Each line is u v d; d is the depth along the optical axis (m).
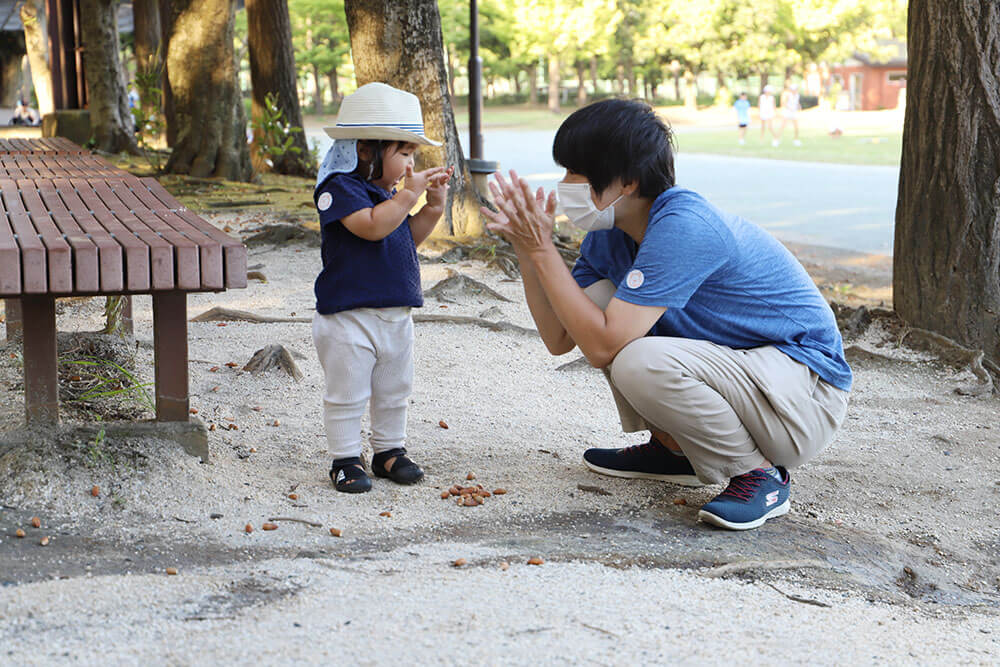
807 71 67.38
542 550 3.16
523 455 4.20
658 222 3.40
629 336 3.40
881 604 3.03
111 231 3.57
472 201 9.65
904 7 61.38
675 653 2.43
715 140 39.38
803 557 3.32
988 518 3.90
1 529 3.05
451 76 57.91
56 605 2.52
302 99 68.94
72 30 19.50
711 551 3.27
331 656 2.30
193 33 14.02
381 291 3.54
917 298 6.13
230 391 4.88
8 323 5.04
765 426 3.48
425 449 4.20
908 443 4.71
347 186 3.47
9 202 4.42
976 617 3.04
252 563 2.92
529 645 2.41
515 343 6.18
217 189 13.31
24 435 3.44
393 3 9.23
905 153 6.21
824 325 3.63
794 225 15.02
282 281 7.91
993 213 5.86
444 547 3.13
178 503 3.35
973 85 5.82
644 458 3.96
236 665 2.25
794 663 2.43
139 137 15.22
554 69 65.56
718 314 3.54
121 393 4.38
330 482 3.71
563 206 3.47
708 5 60.62
